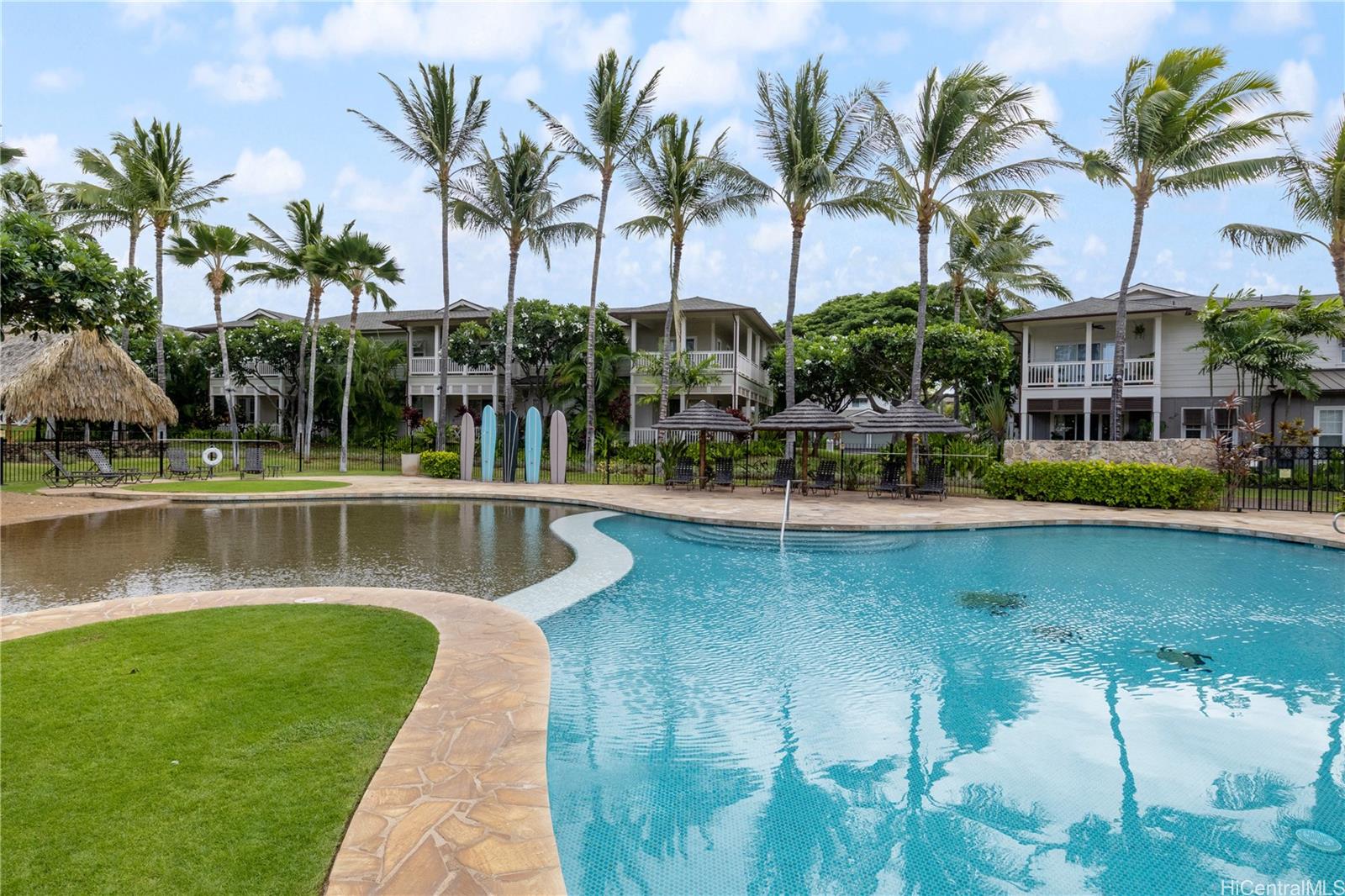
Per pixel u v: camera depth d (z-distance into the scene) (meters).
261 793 3.01
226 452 27.95
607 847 3.11
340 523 13.02
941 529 12.32
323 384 32.34
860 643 6.11
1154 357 23.33
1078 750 4.12
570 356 29.45
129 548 10.17
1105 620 6.87
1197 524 12.43
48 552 9.78
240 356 33.34
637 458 24.86
